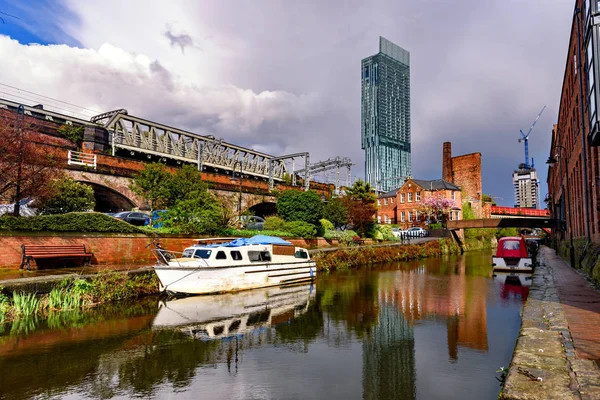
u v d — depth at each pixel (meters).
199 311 12.21
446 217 56.25
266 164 55.53
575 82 21.36
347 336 9.56
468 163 62.72
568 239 28.70
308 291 16.56
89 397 6.11
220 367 7.43
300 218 29.69
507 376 4.75
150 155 40.75
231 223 24.61
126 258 16.97
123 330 9.95
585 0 13.70
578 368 4.89
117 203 27.11
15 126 14.27
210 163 45.00
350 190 42.09
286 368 7.38
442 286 18.31
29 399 6.04
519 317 11.59
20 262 13.85
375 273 24.31
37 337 9.27
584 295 10.48
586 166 17.61
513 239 24.75
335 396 6.15
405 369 7.30
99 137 35.62
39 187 14.77
